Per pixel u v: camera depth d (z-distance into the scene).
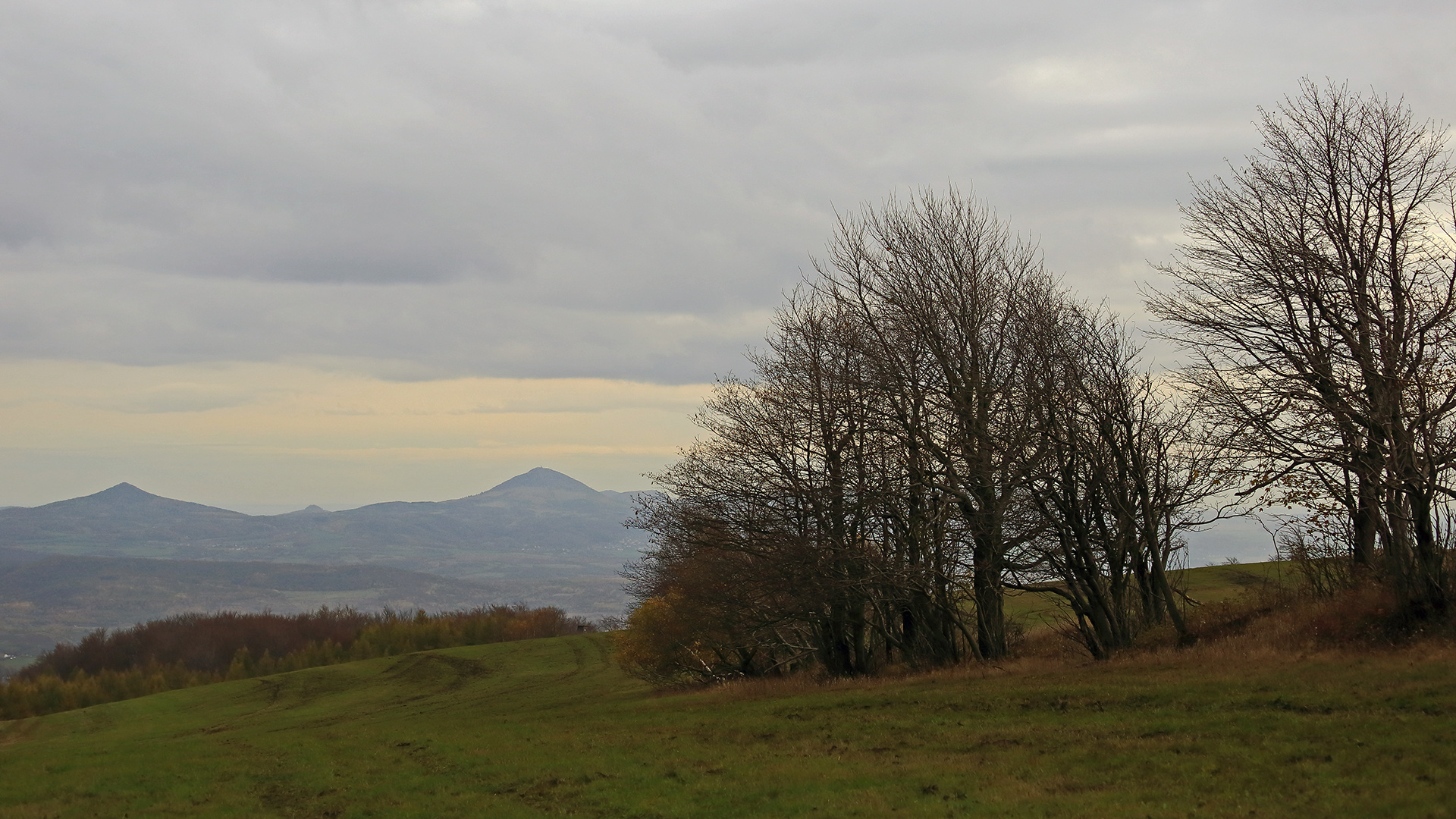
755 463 36.66
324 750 29.38
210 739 39.84
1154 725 19.11
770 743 22.73
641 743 24.62
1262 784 14.14
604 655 98.12
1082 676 26.61
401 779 22.81
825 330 36.59
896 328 33.66
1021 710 22.94
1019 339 32.03
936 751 19.50
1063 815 13.55
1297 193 29.59
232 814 20.56
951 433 31.89
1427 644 22.86
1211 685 22.19
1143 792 14.40
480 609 155.88
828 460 35.19
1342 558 30.52
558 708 46.50
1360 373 26.70
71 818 21.47
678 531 40.09
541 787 20.06
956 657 35.75
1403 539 25.19
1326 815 12.27
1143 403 31.58
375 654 132.50
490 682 87.50
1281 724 17.69
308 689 93.81
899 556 33.72
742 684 41.34
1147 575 33.91
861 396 33.94
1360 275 27.70
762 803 16.41
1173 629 32.09
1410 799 12.42
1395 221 28.31
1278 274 29.03
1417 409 25.05
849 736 22.42
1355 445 25.78
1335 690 19.80
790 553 34.31
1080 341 31.78
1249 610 31.42
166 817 20.72
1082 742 18.58
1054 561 31.20
